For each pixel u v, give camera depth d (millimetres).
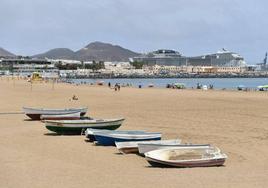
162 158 20172
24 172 18969
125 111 47500
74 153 23641
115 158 22219
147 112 46219
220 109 49250
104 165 20578
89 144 26422
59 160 21766
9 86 112438
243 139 28578
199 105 54500
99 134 25844
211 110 48156
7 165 20453
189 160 20047
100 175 18469
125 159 21953
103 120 30812
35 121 38250
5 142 27312
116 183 17094
